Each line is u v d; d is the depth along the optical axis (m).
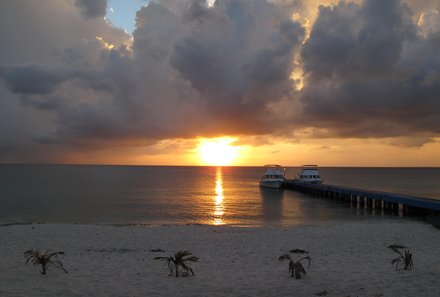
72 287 11.03
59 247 18.88
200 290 10.78
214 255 16.38
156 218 37.94
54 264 13.94
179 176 172.62
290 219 37.03
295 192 70.12
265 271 13.05
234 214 41.12
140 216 39.47
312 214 40.72
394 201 39.78
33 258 14.81
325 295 10.15
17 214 41.06
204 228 25.83
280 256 15.30
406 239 21.31
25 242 20.23
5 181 111.50
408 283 10.98
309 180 71.81
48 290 10.68
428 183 110.12
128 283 11.49
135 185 97.81
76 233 23.25
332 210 44.00
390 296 9.88
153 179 136.50
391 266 13.45
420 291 10.22
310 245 19.23
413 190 79.62
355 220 35.44
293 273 12.37
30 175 160.88
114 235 22.53
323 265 13.88
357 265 13.78
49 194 67.00
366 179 138.88
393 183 109.75
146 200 57.28
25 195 64.56
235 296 10.20
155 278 12.08
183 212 42.91
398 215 38.88
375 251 17.45
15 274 12.56
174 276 12.34
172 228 25.61
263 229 25.44
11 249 18.02
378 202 44.31
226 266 13.98
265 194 67.06
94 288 10.94
